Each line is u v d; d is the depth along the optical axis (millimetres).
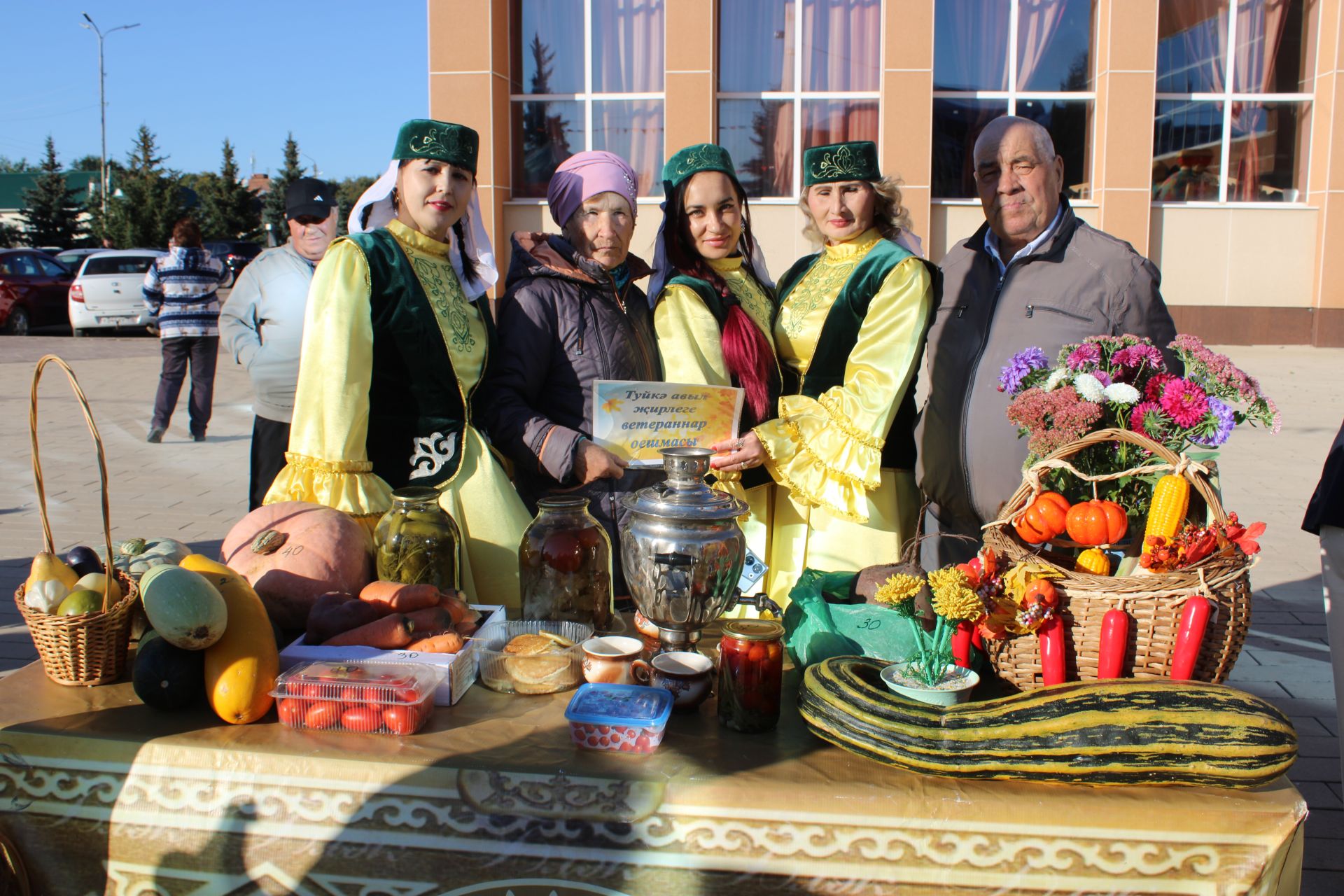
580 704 1940
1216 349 14844
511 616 2686
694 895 1813
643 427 2818
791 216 13359
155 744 1911
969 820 1750
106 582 2158
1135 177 13797
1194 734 1729
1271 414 2172
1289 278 14844
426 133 2730
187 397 12445
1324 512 2676
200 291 9492
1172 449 2150
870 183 3188
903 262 3078
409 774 1840
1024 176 3107
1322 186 14469
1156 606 1883
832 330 3152
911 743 1817
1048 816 1739
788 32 13281
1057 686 1851
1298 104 14633
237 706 1975
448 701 2100
